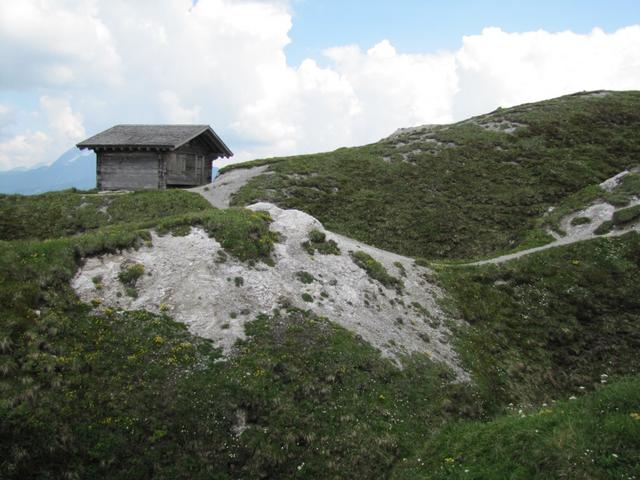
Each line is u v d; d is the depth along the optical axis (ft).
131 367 63.77
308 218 114.83
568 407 50.90
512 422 55.11
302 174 198.29
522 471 44.21
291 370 70.13
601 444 41.57
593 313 110.83
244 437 59.11
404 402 72.02
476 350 95.45
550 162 199.11
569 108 252.01
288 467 57.88
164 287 81.05
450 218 168.86
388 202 179.11
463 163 205.26
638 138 218.38
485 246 154.71
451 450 56.90
